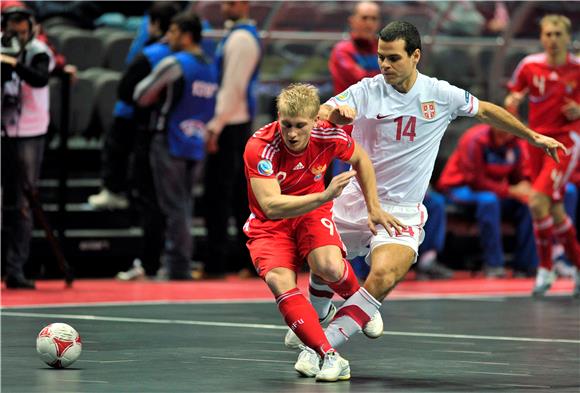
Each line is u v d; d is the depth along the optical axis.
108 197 35.38
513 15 41.69
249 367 16.64
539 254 30.53
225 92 33.47
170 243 33.59
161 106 32.59
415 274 36.31
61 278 34.62
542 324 23.17
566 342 20.14
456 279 36.41
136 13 41.41
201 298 28.45
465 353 18.56
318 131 16.08
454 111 17.66
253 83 34.22
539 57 30.91
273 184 15.61
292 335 18.20
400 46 16.88
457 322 23.42
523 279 36.94
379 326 17.73
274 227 16.27
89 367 16.52
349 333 16.41
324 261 16.03
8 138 29.39
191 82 32.56
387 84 17.47
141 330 21.33
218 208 34.22
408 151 17.50
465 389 14.90
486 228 36.91
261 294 29.70
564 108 30.42
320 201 14.98
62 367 16.36
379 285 16.58
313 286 17.88
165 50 33.12
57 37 38.31
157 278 33.94
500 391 14.78
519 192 37.03
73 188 36.50
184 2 37.97
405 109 17.39
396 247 16.89
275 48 39.31
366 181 16.30
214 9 38.19
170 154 32.75
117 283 32.81
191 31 32.81
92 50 38.59
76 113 37.59
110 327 21.77
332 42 39.66
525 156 37.19
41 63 28.98
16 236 30.05
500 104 41.62
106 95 37.66
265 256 16.06
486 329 22.16
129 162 35.00
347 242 18.42
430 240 36.00
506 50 41.78
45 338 16.31
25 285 30.19
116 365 16.73
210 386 14.80
